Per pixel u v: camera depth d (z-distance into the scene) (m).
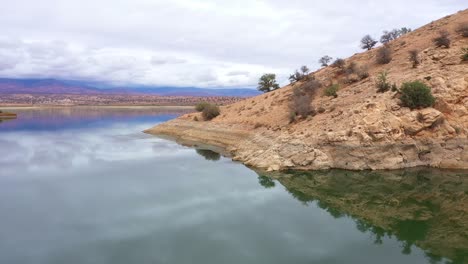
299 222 23.70
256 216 24.84
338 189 30.14
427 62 41.91
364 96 40.28
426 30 55.34
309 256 18.81
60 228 22.80
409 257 18.48
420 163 33.53
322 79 57.41
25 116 128.75
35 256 18.91
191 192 30.48
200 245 20.23
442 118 33.62
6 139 64.44
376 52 57.38
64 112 157.50
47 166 41.16
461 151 33.03
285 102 55.78
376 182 30.86
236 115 62.41
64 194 30.16
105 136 68.75
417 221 23.08
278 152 38.44
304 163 35.66
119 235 21.66
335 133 35.47
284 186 31.86
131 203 27.64
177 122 74.69
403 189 29.09
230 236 21.44
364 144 33.94
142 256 18.88
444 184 29.72
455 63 38.53
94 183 33.59
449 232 21.33
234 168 39.16
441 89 35.16
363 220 23.81
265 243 20.50
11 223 23.67
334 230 22.36
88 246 20.14
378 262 18.02
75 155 48.12
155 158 45.69
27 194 30.19
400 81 39.72
